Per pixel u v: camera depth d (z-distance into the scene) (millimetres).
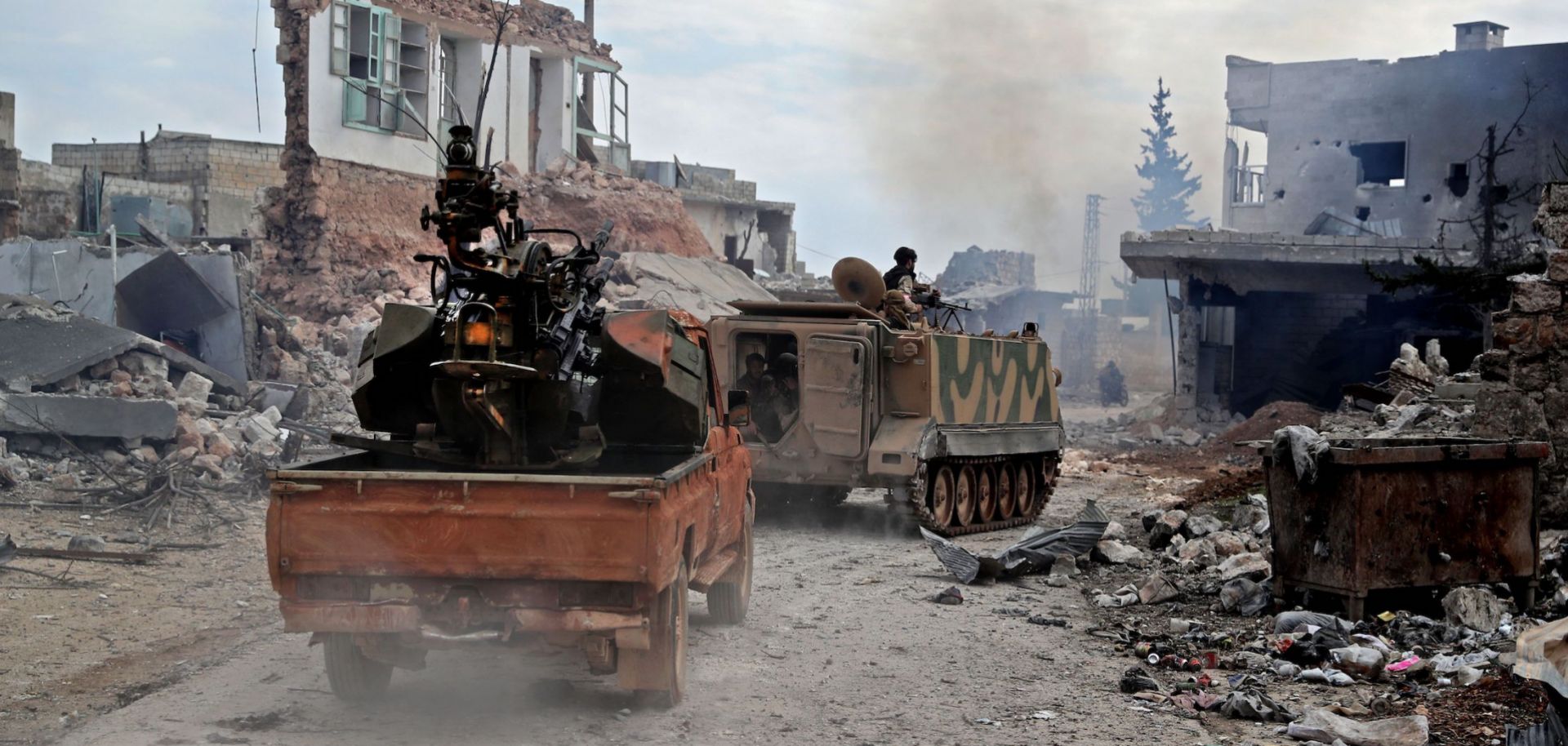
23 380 17672
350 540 7066
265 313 25281
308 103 30062
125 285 23031
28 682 7969
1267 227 55125
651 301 31297
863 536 16250
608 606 7055
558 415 8102
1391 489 10266
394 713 7535
